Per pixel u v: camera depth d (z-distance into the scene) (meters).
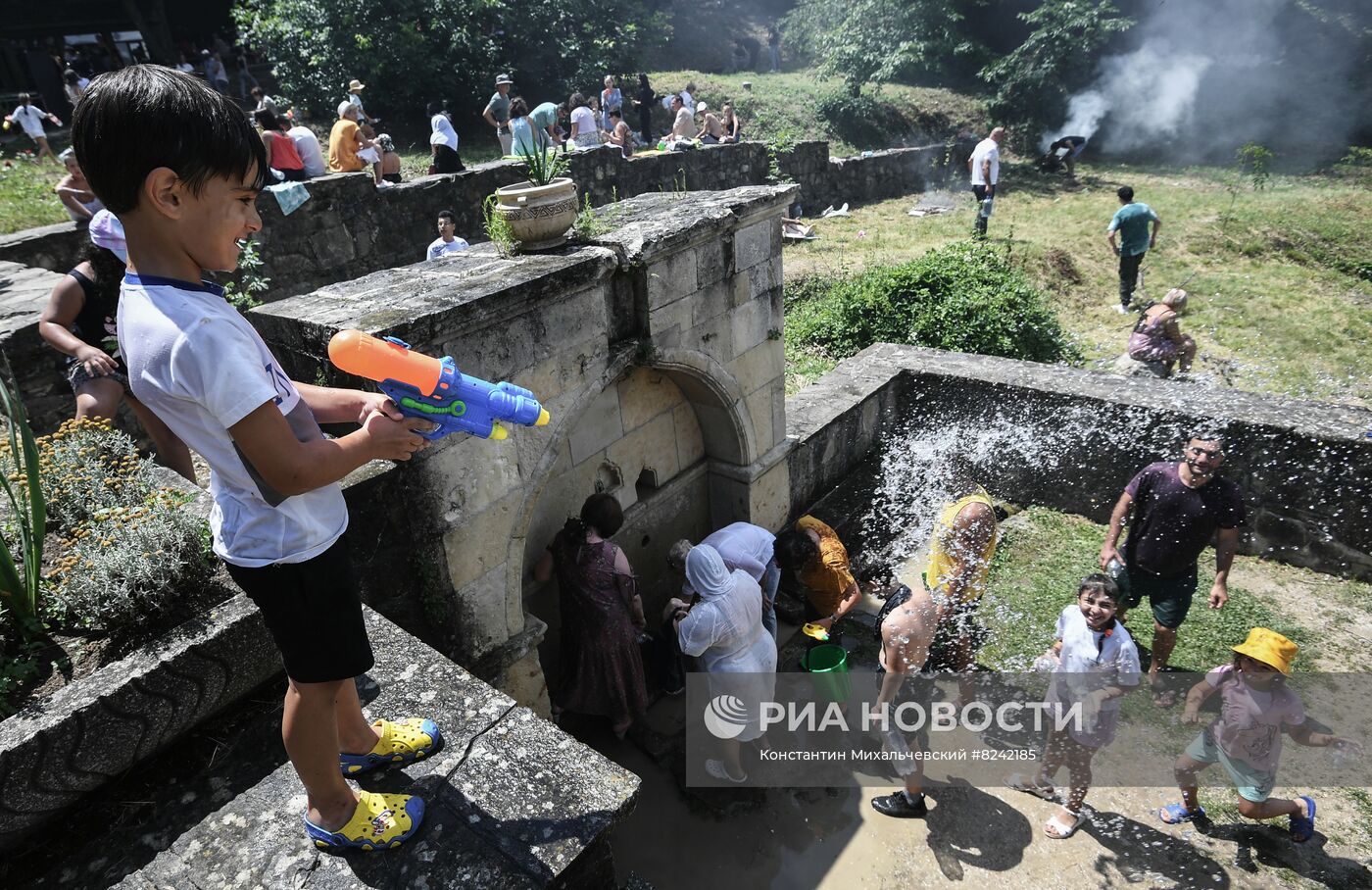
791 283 10.55
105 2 18.91
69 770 2.16
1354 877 3.64
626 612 4.23
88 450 3.32
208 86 1.44
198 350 1.43
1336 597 5.38
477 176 10.59
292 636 1.74
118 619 2.49
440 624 3.64
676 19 26.44
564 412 3.94
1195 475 4.26
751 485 5.41
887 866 3.82
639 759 4.51
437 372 1.62
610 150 12.30
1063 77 21.92
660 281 4.26
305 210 8.87
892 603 4.04
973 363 6.96
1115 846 3.85
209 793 2.31
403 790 2.21
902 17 22.20
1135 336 8.47
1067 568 5.81
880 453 7.00
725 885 3.78
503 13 16.09
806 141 15.95
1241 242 14.28
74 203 7.51
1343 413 5.52
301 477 1.52
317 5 14.39
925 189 18.97
